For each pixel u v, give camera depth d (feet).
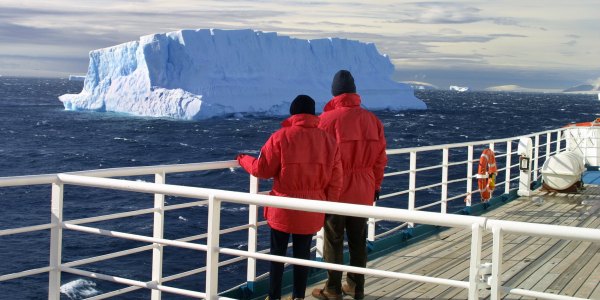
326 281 14.52
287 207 8.50
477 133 202.18
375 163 13.53
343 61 272.51
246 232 57.16
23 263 49.26
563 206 29.19
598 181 37.22
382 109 301.22
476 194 79.66
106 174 10.96
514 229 7.22
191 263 47.98
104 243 55.06
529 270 17.10
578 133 43.45
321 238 16.11
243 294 14.28
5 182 9.78
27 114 231.30
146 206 73.31
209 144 150.71
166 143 151.02
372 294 14.43
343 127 13.10
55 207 10.61
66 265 10.68
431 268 17.25
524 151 32.32
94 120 207.92
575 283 15.81
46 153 130.11
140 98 216.74
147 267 48.19
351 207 8.05
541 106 506.48
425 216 7.68
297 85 245.86
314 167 11.61
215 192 9.13
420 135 189.37
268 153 11.55
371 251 19.06
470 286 7.54
